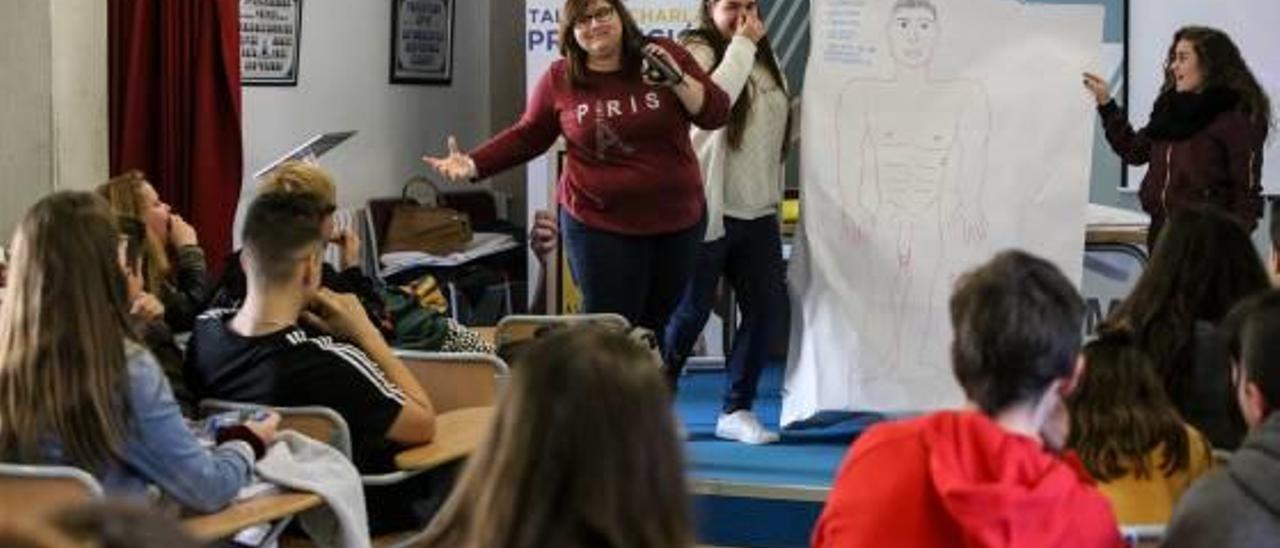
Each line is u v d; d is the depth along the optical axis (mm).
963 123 5059
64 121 5367
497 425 1646
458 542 1688
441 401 3949
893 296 5105
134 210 4551
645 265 4836
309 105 7277
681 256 4852
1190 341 3285
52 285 2758
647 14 6781
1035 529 2070
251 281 3410
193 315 4254
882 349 5129
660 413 1634
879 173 5094
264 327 3404
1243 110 5293
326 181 4062
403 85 8039
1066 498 2102
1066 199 5047
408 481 3596
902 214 5090
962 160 5070
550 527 1585
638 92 4676
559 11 7051
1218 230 3340
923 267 5086
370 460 3379
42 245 2775
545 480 1590
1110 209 6691
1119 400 2797
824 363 5172
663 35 6738
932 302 5082
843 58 5082
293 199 3500
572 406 1600
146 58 5684
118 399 2791
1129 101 7324
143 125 5703
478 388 3916
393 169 7984
